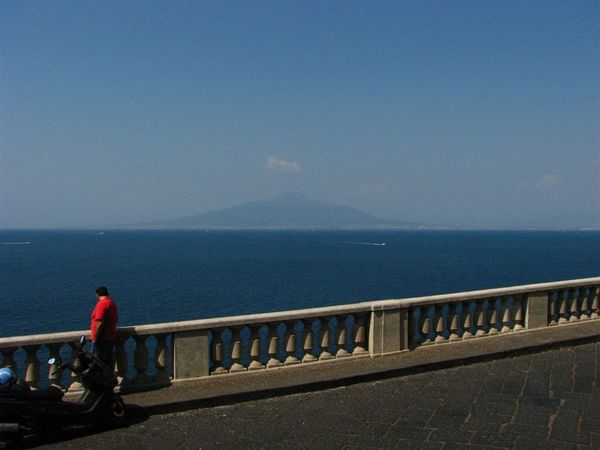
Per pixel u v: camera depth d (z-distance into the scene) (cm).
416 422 641
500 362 894
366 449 570
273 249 15775
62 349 2439
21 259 10862
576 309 1134
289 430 625
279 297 4947
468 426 627
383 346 883
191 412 688
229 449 577
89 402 632
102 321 706
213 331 786
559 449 564
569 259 10619
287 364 828
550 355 938
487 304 1011
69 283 6259
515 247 16812
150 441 603
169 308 4281
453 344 960
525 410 674
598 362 891
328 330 857
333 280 6594
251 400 725
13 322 3738
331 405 705
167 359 756
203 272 7794
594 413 662
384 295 5059
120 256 12031
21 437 596
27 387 619
